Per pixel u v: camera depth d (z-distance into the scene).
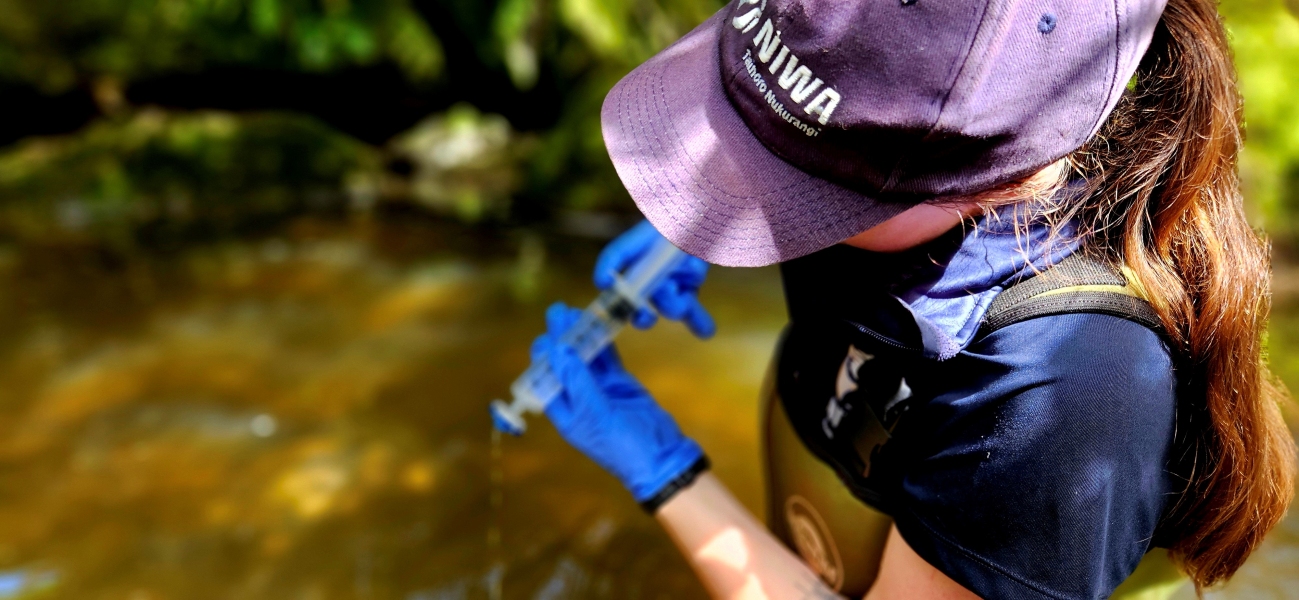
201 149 1.95
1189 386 0.41
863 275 0.45
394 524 0.81
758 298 1.36
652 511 0.59
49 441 0.92
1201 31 0.39
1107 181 0.40
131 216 1.73
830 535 0.54
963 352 0.41
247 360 1.10
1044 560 0.39
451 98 2.39
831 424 0.52
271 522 0.81
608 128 0.44
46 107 2.13
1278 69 1.45
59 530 0.79
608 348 0.68
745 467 0.87
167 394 1.02
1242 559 0.47
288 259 1.50
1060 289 0.39
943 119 0.35
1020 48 0.35
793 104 0.38
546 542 0.79
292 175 1.99
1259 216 1.35
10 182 1.82
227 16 2.16
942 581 0.44
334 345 1.15
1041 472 0.38
